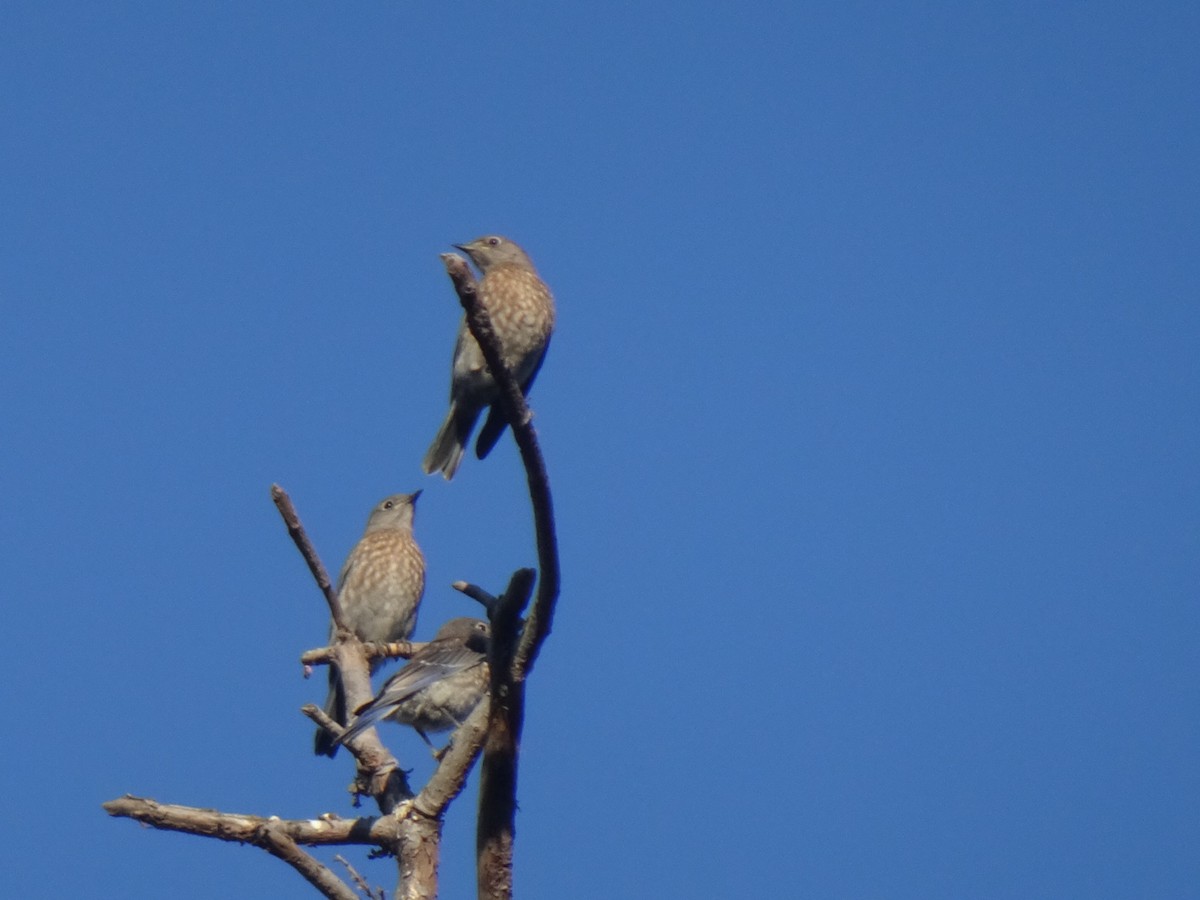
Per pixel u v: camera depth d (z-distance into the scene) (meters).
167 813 10.63
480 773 10.20
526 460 9.38
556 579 9.65
